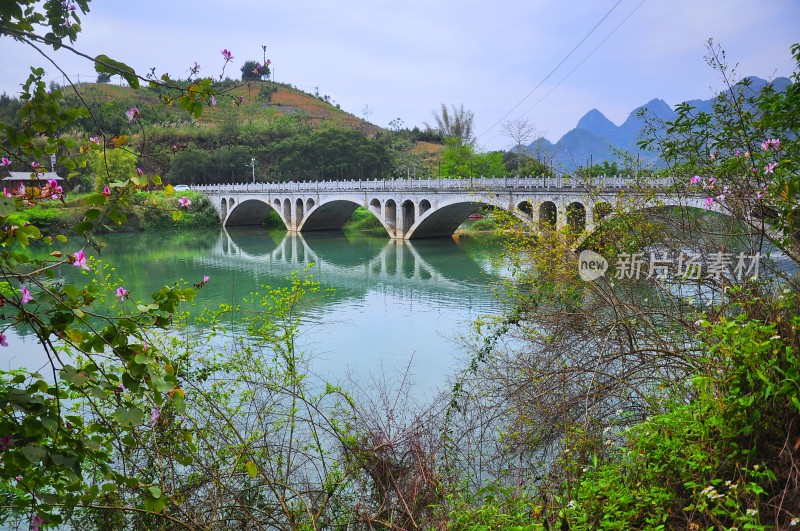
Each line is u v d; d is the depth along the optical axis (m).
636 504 4.27
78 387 3.48
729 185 6.82
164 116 112.38
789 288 5.84
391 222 54.41
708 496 3.83
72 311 3.46
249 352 8.46
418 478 6.39
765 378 3.95
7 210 3.09
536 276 9.92
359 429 7.77
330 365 15.60
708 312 6.44
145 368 3.52
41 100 3.65
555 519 4.99
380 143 116.75
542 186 33.22
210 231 68.69
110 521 5.87
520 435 6.46
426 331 19.78
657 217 8.23
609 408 6.72
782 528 3.58
